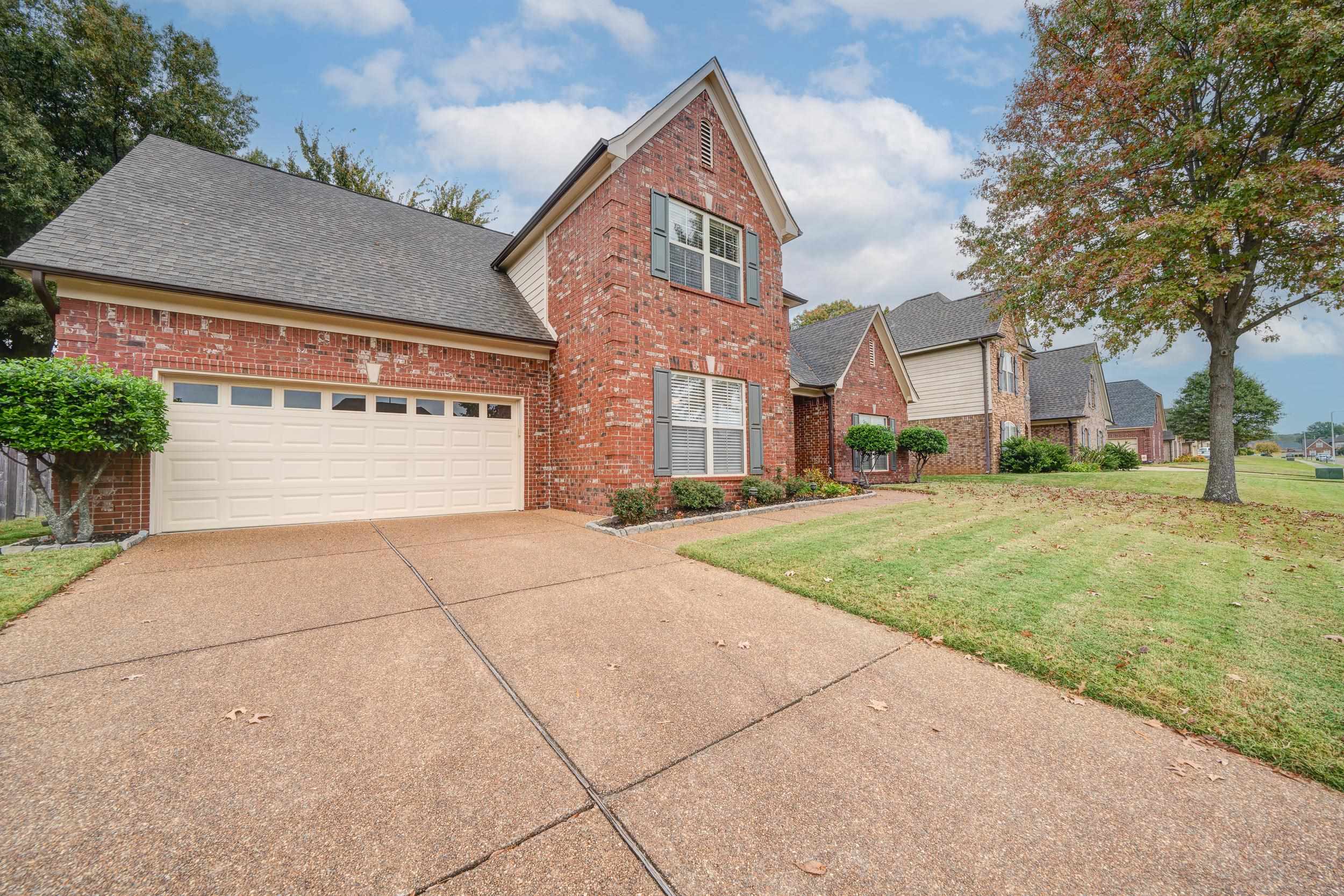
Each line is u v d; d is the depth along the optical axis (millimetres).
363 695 2764
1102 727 2570
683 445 9219
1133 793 2092
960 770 2234
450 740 2379
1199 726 2533
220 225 8453
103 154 16469
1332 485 13867
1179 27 8820
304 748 2287
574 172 8734
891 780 2158
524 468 9844
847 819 1930
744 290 10312
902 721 2613
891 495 11625
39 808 1869
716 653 3385
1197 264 8578
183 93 17297
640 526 7305
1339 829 1895
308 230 9570
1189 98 9422
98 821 1821
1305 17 7387
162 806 1904
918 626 3746
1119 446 22391
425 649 3352
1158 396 37688
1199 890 1641
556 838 1809
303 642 3416
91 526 6125
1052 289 11141
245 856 1694
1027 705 2777
